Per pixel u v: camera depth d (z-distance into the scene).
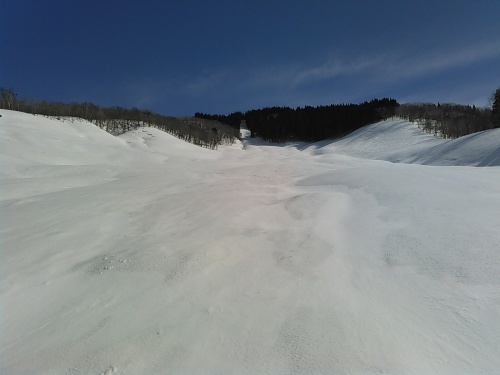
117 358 2.84
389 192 7.58
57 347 2.99
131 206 7.68
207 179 13.12
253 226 6.01
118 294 3.77
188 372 2.68
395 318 3.29
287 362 2.76
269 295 3.75
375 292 3.78
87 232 5.60
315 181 10.85
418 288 3.77
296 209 6.99
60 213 6.96
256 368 2.71
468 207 5.91
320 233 5.50
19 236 5.47
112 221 6.29
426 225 5.34
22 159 16.92
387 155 36.44
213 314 3.42
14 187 10.96
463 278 3.81
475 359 2.72
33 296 3.78
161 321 3.31
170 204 7.73
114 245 5.05
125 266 4.29
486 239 4.53
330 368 2.67
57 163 18.31
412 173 9.78
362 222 5.96
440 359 2.74
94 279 4.07
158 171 16.67
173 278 4.05
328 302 3.60
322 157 31.45
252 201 7.96
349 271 4.28
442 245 4.57
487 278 3.74
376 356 2.78
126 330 3.20
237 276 4.16
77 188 11.05
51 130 24.80
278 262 4.54
